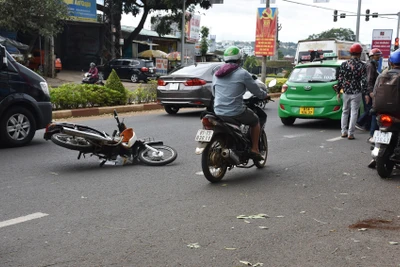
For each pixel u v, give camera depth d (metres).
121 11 37.97
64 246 4.40
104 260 4.11
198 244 4.47
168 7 35.81
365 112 11.32
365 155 8.81
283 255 4.25
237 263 4.06
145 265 4.02
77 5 34.19
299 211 5.50
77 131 7.30
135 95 17.05
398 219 5.27
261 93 6.87
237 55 6.73
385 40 32.66
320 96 11.77
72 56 38.84
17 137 9.26
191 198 5.96
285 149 9.37
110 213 5.34
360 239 4.65
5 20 24.31
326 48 27.05
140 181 6.76
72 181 6.73
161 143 8.16
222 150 6.69
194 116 14.63
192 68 14.48
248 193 6.22
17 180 6.76
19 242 4.49
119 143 7.57
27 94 9.37
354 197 6.10
